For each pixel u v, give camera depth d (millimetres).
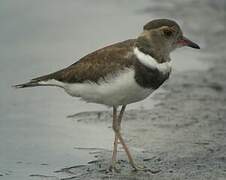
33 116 14367
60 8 23719
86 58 11625
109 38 20094
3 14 22766
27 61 18062
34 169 11516
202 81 17031
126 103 11648
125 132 13445
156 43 11492
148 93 11492
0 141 12867
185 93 16094
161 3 24766
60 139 13023
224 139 13078
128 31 20859
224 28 22047
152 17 22719
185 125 13883
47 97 15711
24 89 16281
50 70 17234
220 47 20109
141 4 24516
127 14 23047
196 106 15133
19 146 12625
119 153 12367
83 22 21938
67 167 11641
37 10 23391
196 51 19688
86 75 11414
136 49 11312
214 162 11836
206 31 21703
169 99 15609
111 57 11305
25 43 19734
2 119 14148
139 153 12352
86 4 24391
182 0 25391
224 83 16891
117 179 11164
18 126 13734
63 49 19094
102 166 11727
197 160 11961
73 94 11805
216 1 25078
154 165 11758
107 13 23141
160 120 14164
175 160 11984
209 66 18312
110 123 13969
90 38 20109
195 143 12844
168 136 13234
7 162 11828
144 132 13445
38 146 12633
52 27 21344
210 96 15906
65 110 14789
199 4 24812
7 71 17312
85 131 13500
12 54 18703
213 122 14102
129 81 11180
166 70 11492
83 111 14711
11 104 15141
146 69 11242
